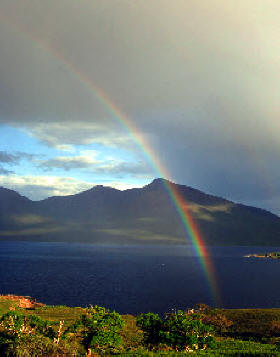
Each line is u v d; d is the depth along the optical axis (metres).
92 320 24.92
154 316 28.34
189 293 111.81
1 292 103.56
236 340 38.72
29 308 55.28
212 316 50.84
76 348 23.12
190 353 24.80
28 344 19.44
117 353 25.47
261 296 107.69
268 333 42.94
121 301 92.75
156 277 161.62
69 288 117.69
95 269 196.38
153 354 24.31
